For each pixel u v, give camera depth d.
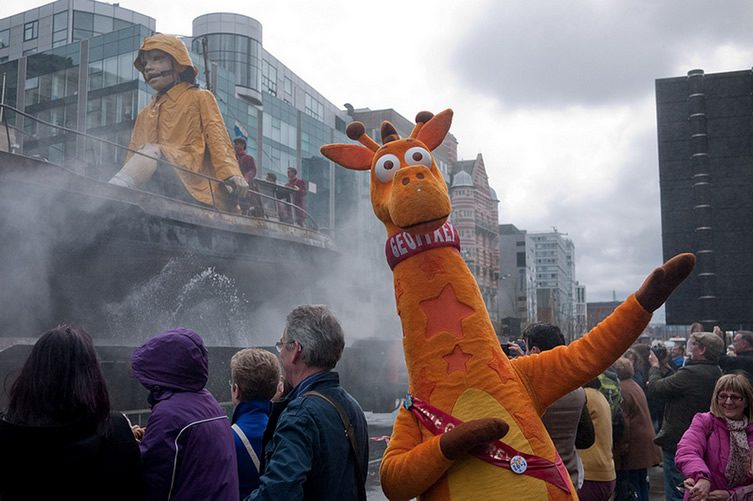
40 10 65.94
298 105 66.19
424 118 3.96
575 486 4.21
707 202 15.32
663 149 15.83
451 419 3.10
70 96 42.25
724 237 15.25
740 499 4.27
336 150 3.75
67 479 2.46
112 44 41.00
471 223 80.94
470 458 3.03
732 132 15.41
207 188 20.03
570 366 3.17
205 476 2.81
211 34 55.03
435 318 3.28
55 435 2.47
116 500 2.60
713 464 4.37
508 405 3.09
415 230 3.17
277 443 2.86
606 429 5.12
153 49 20.77
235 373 3.64
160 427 2.82
